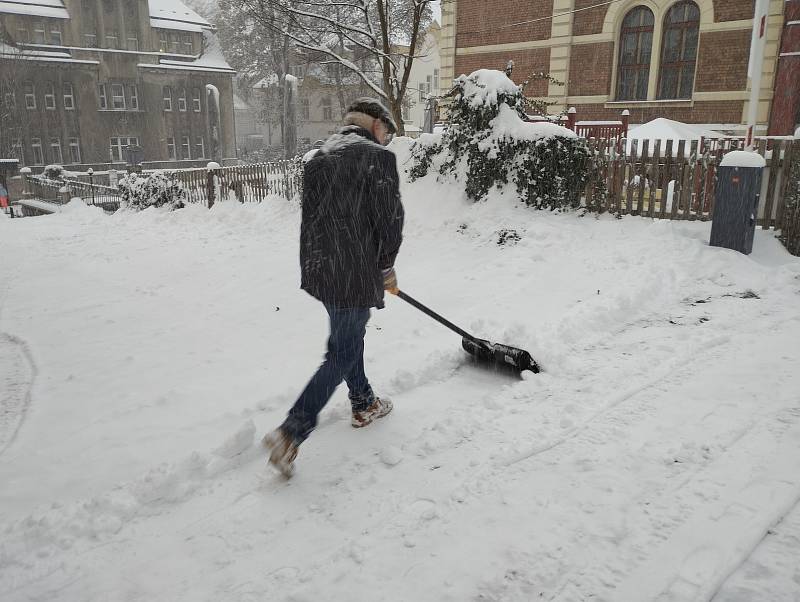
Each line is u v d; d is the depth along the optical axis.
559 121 13.23
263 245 9.15
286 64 30.67
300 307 5.72
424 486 2.58
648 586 1.91
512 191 8.33
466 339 3.82
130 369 4.38
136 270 7.96
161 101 42.22
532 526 2.25
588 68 17.78
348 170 2.64
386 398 3.31
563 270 6.11
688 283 5.45
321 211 2.69
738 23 15.15
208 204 14.16
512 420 3.12
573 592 1.91
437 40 48.53
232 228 10.91
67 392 3.99
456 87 8.98
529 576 1.99
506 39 19.16
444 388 3.63
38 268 8.38
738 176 5.95
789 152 6.49
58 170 22.61
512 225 7.61
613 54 17.31
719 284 5.38
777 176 6.65
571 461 2.68
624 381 3.50
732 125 15.55
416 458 2.82
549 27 18.19
